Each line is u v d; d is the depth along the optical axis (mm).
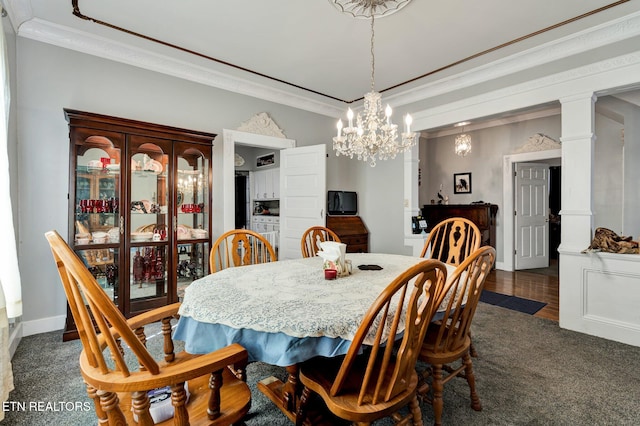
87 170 2641
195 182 3258
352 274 1846
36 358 2160
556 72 2857
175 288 3014
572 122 2752
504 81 3225
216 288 1523
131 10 2355
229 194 3664
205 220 3273
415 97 3998
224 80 3576
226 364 964
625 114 3691
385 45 2852
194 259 3240
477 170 5738
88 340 888
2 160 1749
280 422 1563
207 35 2707
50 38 2611
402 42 2795
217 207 3600
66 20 2482
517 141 5223
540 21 2467
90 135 2555
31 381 1886
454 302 1548
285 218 4305
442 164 6281
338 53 3016
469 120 3559
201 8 2326
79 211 2594
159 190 3014
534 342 2459
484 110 3385
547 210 5562
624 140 3734
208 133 3160
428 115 3900
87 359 918
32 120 2553
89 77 2811
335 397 1133
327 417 1405
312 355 1114
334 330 1108
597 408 1650
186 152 3158
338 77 3574
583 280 2654
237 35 2705
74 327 2451
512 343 2443
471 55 3033
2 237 1747
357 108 4613
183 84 3355
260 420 1579
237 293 1440
